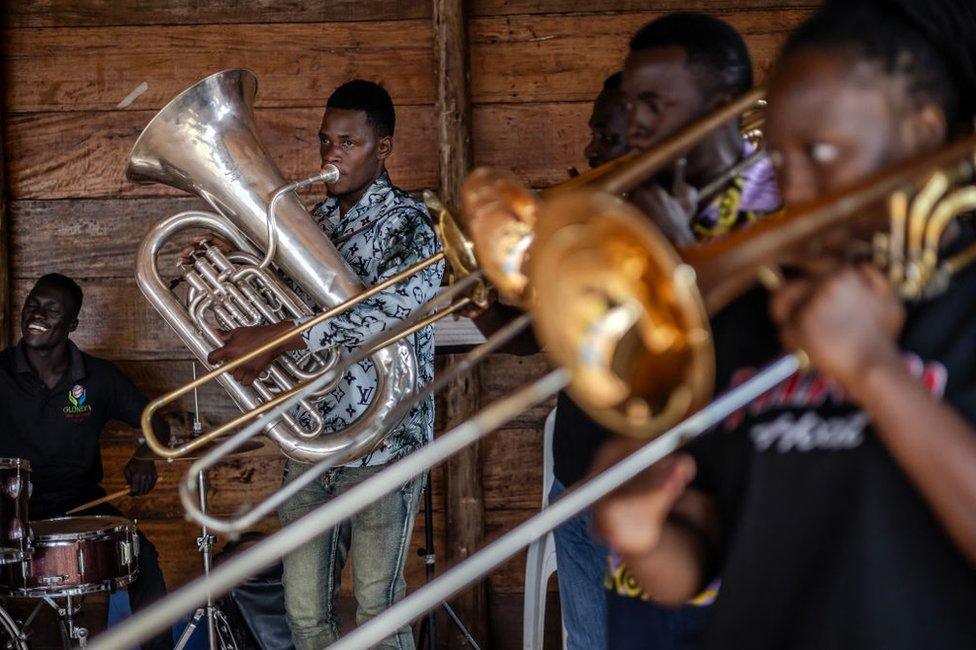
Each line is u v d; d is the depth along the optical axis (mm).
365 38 4438
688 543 1386
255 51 4445
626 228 1043
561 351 1152
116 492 4445
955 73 1221
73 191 4477
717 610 1279
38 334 4129
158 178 3172
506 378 4465
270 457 4477
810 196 1202
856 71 1180
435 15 4324
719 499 1363
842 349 1063
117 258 4480
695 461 1382
